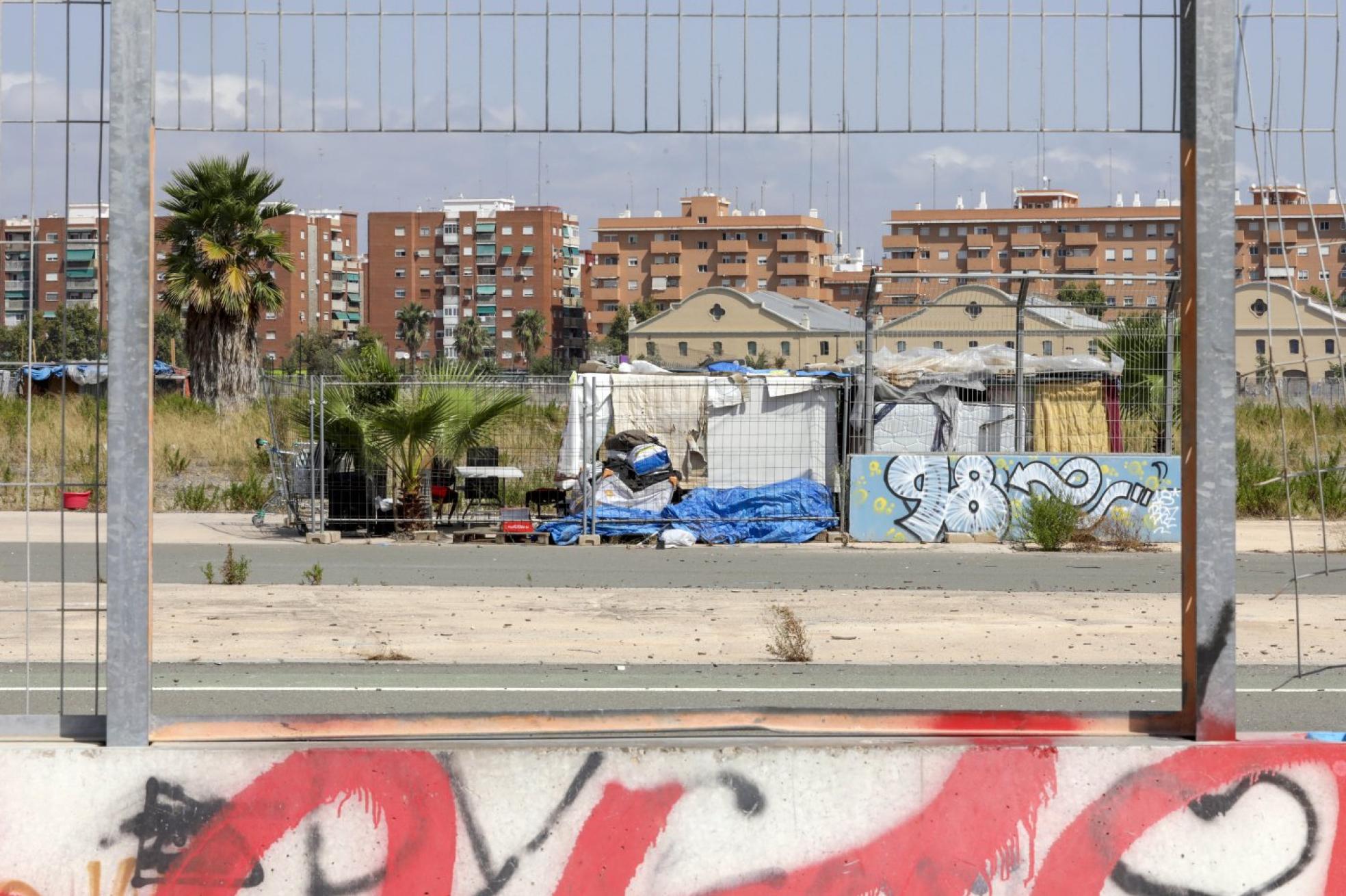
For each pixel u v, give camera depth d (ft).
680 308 380.17
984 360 68.39
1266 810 15.57
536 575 49.93
